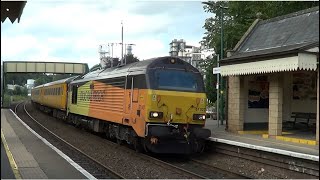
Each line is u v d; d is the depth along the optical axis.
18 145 16.00
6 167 11.09
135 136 15.05
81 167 11.51
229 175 11.59
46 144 16.47
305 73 18.05
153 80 14.32
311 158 10.98
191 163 13.91
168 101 14.23
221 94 24.53
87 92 21.89
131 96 15.34
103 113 18.55
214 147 15.56
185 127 14.38
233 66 17.16
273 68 14.85
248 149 13.63
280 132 16.02
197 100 14.66
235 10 29.56
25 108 56.22
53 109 38.25
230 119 18.58
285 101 19.17
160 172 11.86
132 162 13.48
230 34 29.19
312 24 15.91
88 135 21.75
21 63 65.56
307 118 17.70
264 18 27.23
